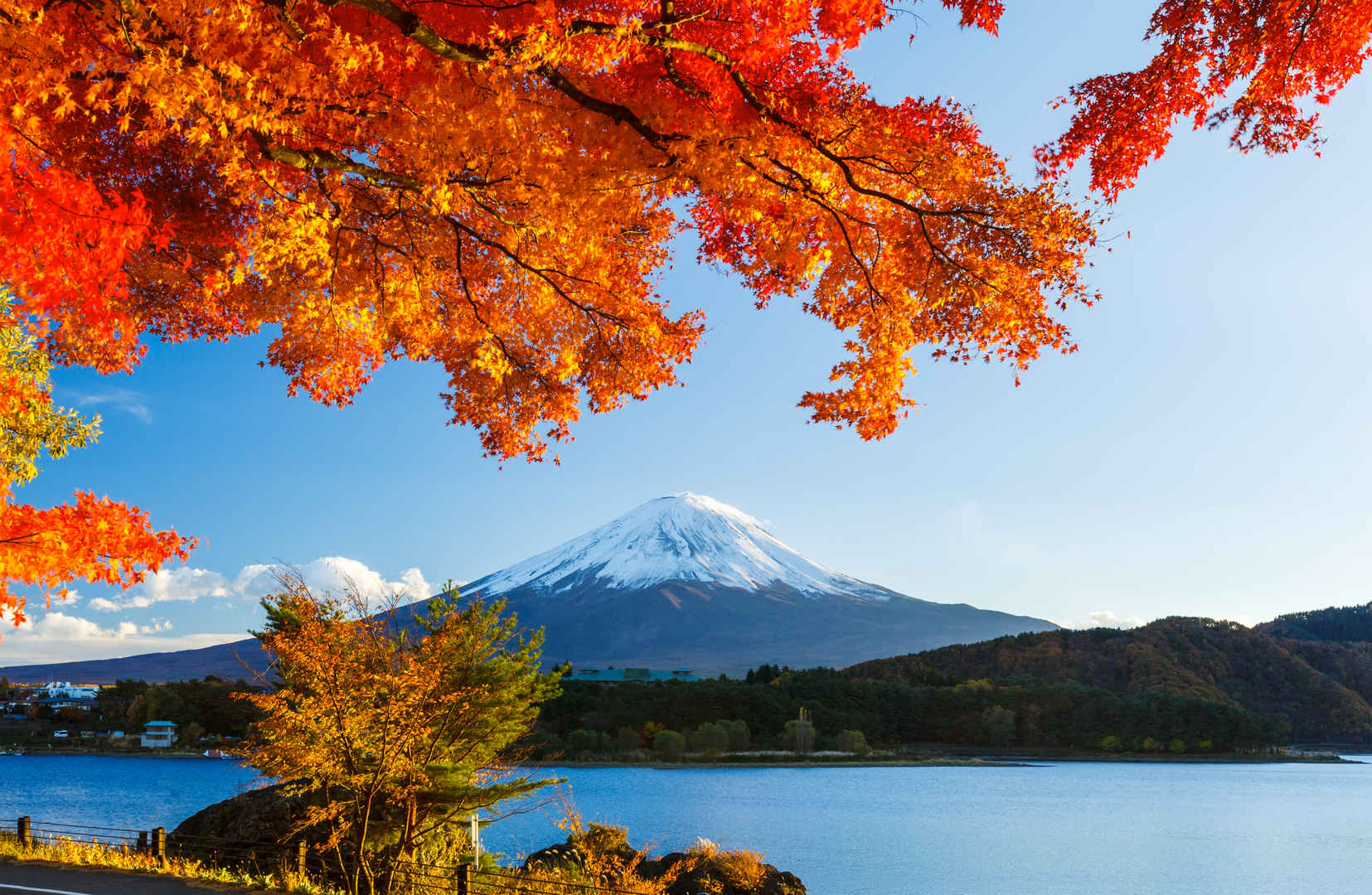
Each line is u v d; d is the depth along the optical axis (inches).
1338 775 6195.9
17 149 233.3
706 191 404.5
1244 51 348.8
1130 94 368.2
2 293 305.0
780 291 464.4
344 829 595.8
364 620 597.0
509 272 480.1
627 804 3427.7
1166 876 2325.3
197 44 281.4
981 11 359.9
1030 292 405.4
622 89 384.2
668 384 506.3
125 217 231.8
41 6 264.8
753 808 3410.4
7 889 510.3
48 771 4434.1
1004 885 2076.8
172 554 364.5
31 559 341.1
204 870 622.5
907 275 428.8
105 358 452.1
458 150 374.3
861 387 452.4
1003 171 397.1
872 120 390.0
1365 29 331.0
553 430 527.2
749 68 378.6
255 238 355.9
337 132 380.8
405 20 329.4
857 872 2166.6
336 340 520.4
